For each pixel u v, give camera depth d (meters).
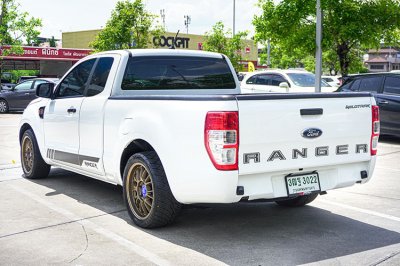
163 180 5.11
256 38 20.56
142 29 31.39
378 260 4.54
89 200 6.68
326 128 5.07
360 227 5.54
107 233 5.28
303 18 19.45
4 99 22.72
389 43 19.80
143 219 5.37
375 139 5.50
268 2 19.95
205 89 6.67
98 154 6.08
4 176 8.25
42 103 7.53
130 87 6.14
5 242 4.98
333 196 6.98
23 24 32.38
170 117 4.93
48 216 5.90
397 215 6.02
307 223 5.68
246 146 4.61
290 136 4.84
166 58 6.44
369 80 13.13
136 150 5.65
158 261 4.50
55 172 8.58
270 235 5.25
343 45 20.02
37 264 4.42
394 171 8.84
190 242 5.01
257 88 16.44
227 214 6.05
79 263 4.45
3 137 13.62
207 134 4.58
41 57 42.31
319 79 16.30
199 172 4.67
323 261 4.51
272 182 4.88
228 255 4.65
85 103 6.38
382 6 18.61
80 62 6.89
